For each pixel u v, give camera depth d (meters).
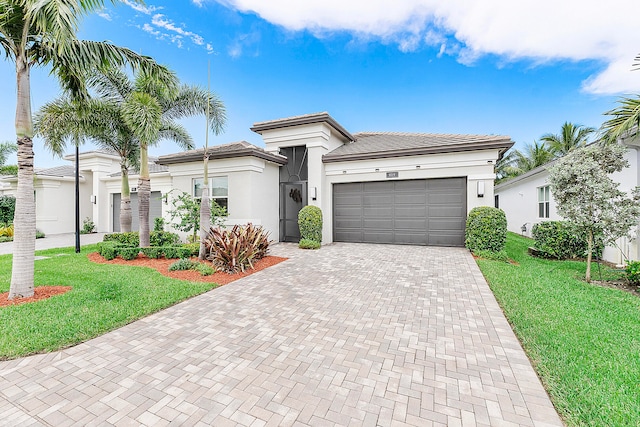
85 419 2.46
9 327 4.15
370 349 3.58
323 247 11.68
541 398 2.66
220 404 2.62
